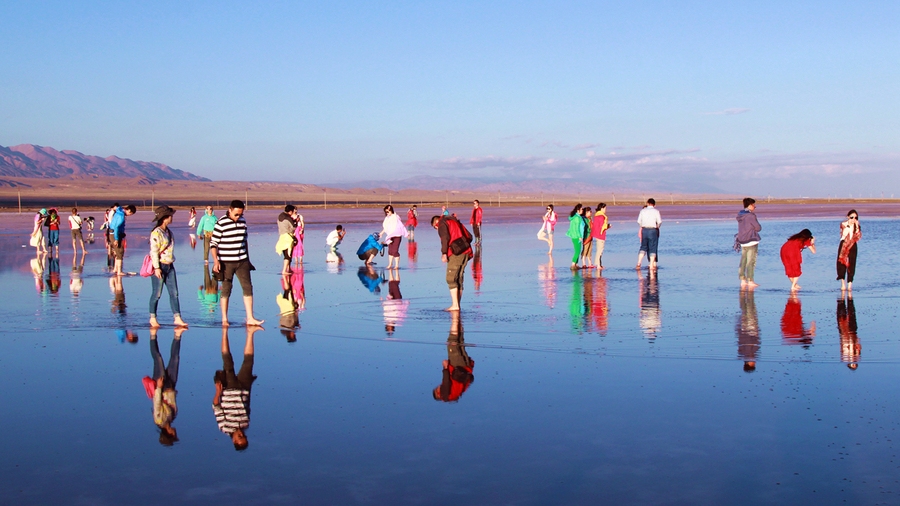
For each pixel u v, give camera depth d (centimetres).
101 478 439
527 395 622
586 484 426
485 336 902
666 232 3509
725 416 557
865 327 945
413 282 1523
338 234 2391
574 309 1120
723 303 1177
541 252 2342
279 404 599
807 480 430
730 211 7538
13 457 475
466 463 461
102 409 586
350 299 1253
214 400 613
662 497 407
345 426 539
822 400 600
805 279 1511
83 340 886
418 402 603
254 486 426
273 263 2008
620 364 741
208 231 1931
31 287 1435
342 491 418
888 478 433
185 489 422
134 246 2617
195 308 1161
